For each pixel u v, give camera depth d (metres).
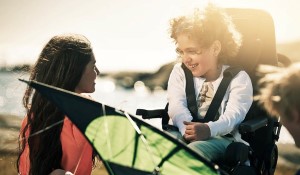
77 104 2.37
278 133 3.72
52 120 3.01
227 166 3.06
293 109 2.11
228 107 3.46
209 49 3.49
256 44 3.82
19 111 3.48
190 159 2.32
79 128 2.37
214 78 3.61
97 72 3.33
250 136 3.56
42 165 3.01
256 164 3.46
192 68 3.51
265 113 3.57
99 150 2.42
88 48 3.21
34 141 3.04
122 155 2.48
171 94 3.74
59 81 3.13
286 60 3.98
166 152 2.38
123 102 2.77
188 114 3.57
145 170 2.50
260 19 3.87
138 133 2.36
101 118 2.41
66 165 3.04
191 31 3.41
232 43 3.62
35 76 3.21
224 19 3.60
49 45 3.24
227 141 3.33
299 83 2.11
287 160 10.17
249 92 3.55
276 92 2.19
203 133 3.21
